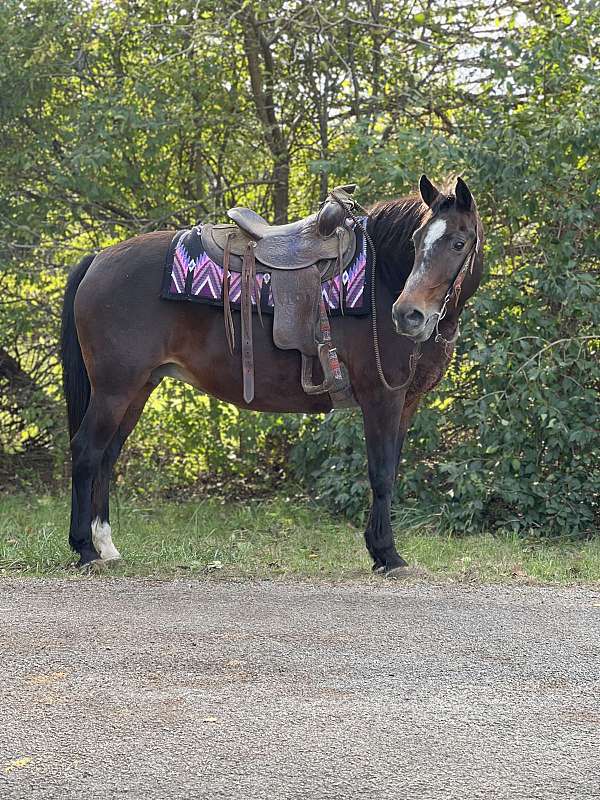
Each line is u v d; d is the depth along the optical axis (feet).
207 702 14.37
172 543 22.58
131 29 28.22
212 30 27.32
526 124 25.29
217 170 29.68
